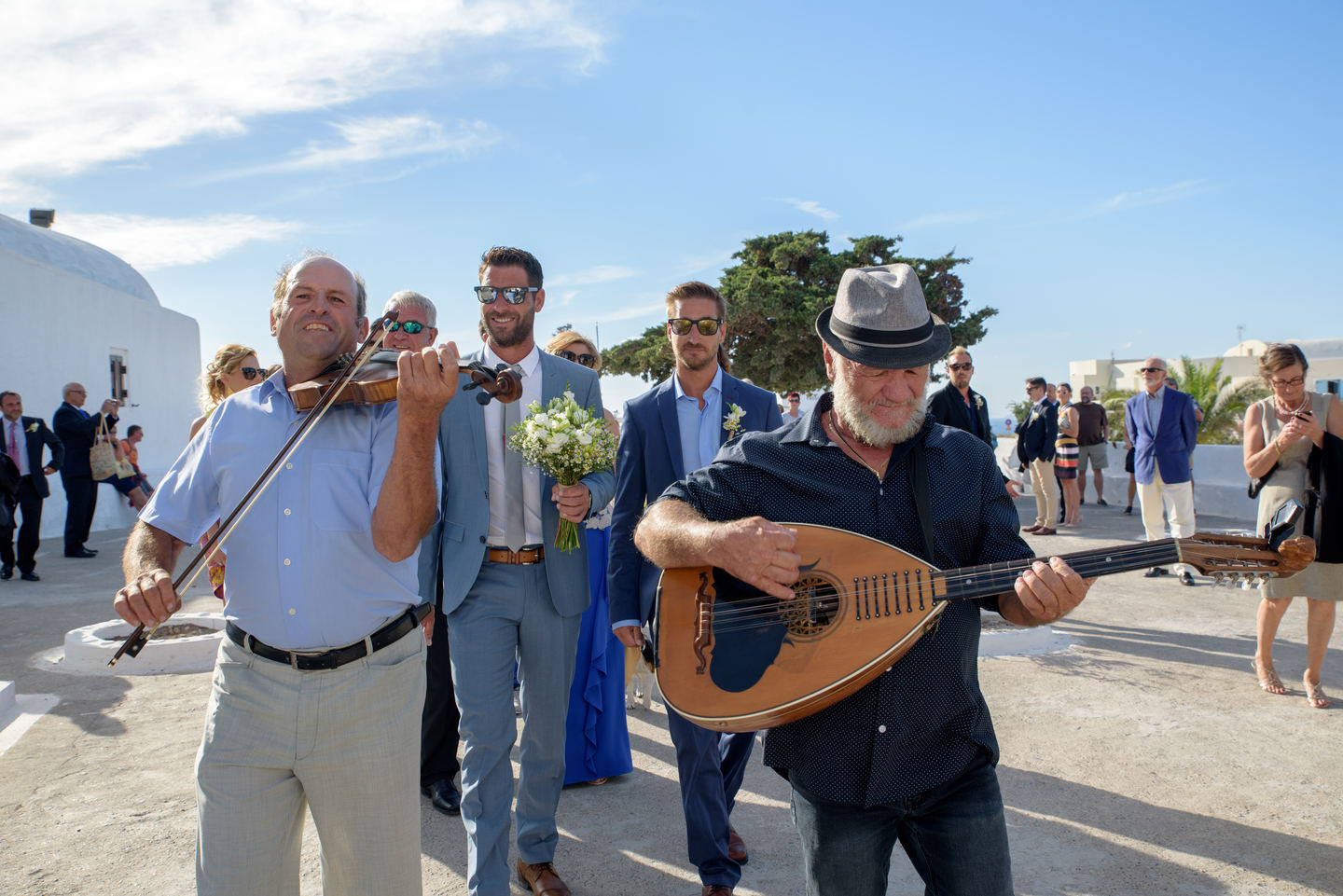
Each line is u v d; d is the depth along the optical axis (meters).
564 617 3.26
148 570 2.06
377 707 2.15
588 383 3.61
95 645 5.96
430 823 3.86
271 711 2.10
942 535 2.08
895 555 2.01
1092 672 5.62
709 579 2.16
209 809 2.09
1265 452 4.94
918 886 3.30
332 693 2.11
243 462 2.21
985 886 1.87
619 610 3.38
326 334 2.30
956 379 6.76
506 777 3.06
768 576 1.92
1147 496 8.71
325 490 2.15
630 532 3.44
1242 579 1.92
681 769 3.14
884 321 1.97
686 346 3.52
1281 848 3.38
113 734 4.70
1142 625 6.84
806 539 2.07
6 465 9.23
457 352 1.96
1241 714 4.83
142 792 3.99
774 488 2.16
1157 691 5.25
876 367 1.97
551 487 3.25
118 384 17.39
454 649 3.14
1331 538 4.77
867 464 2.11
